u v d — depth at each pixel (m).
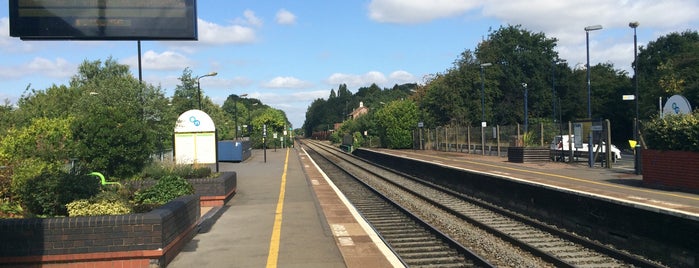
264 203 15.34
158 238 7.29
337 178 29.64
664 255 9.66
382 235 11.99
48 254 7.07
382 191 22.45
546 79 70.38
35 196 8.48
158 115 25.81
